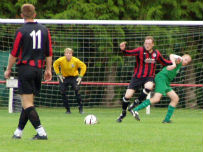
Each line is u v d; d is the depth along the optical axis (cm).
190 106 5922
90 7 5903
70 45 5731
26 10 2239
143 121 3778
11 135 2541
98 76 5641
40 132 2278
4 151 1886
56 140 2289
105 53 5850
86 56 5888
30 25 2230
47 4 6088
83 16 5912
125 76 5631
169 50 5850
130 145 2145
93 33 5788
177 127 3172
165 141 2327
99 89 5984
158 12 6081
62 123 3444
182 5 6238
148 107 4856
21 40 2194
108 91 5953
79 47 5522
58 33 5628
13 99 4956
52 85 5678
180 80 5675
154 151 1958
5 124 3294
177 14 6197
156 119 4044
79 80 4697
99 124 3369
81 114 4700
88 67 5509
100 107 5906
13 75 5512
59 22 4631
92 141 2278
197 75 6012
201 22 4662
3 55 5616
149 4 6200
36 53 2223
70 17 5859
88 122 3369
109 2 5947
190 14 6344
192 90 5912
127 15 6166
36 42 2214
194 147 2112
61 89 4744
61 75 4728
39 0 6103
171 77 3647
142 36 5878
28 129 2884
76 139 2358
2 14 6006
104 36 5719
